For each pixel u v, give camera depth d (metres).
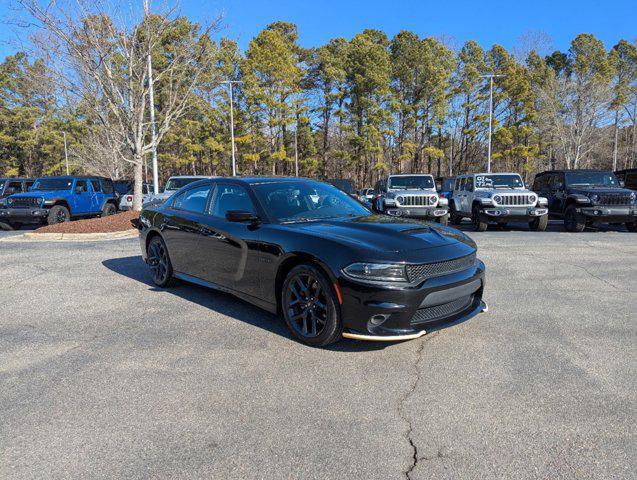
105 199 18.09
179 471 2.34
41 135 57.16
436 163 70.50
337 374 3.45
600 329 4.42
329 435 2.66
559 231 13.36
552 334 4.29
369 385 3.27
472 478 2.27
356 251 3.69
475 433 2.66
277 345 4.03
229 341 4.13
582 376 3.39
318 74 53.03
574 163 48.66
